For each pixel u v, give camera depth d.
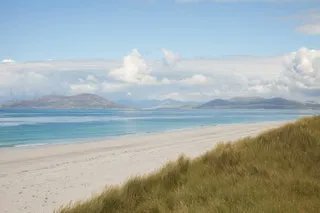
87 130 57.03
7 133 51.44
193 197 8.63
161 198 9.02
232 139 32.28
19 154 27.48
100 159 23.25
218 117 118.88
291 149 12.65
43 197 13.09
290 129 15.45
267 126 50.72
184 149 26.44
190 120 93.88
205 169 11.23
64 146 32.94
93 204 8.71
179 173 11.31
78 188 14.49
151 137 40.16
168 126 65.75
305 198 8.10
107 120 97.88
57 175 17.72
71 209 8.62
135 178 10.57
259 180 9.34
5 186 15.20
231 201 8.04
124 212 8.56
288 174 9.68
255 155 12.20
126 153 25.89
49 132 53.06
